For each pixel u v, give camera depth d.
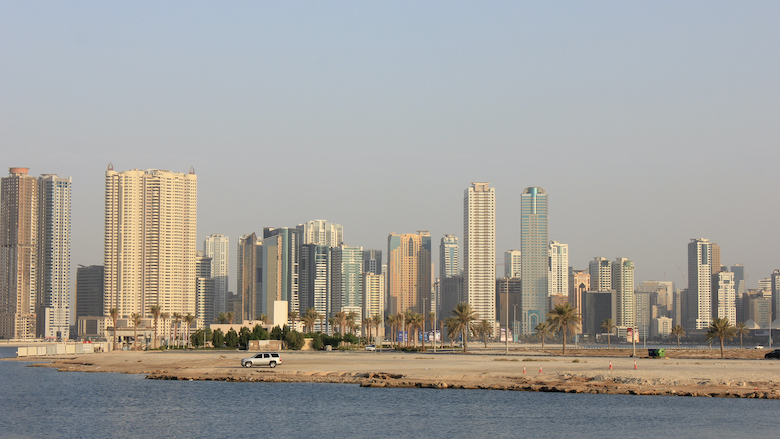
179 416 93.31
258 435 81.19
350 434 81.00
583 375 116.50
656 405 95.94
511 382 114.62
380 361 166.25
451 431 81.69
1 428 86.88
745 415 87.94
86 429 85.69
